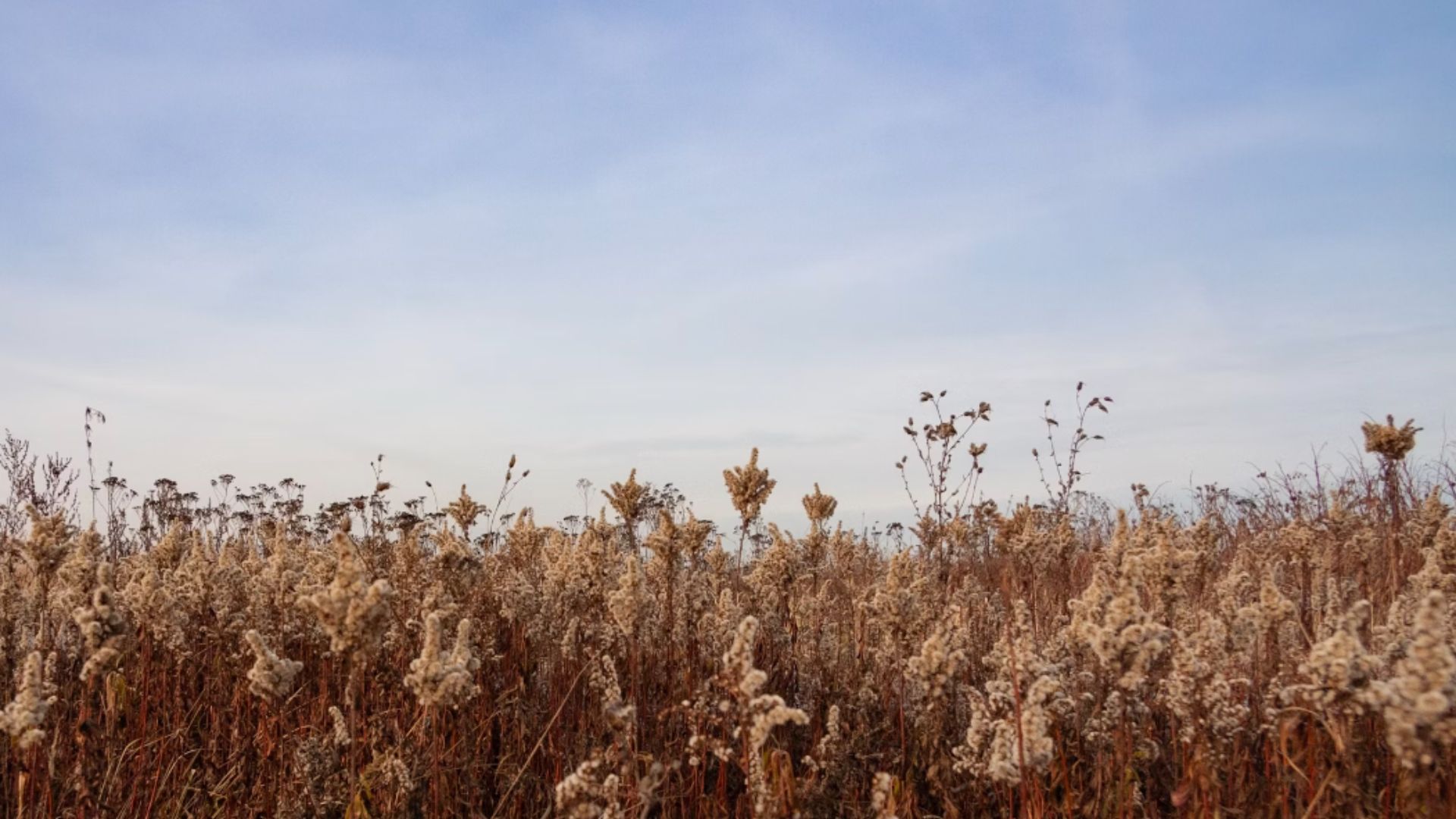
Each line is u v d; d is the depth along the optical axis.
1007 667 1.89
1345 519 2.90
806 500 3.20
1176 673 1.73
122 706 2.08
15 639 2.30
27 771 1.79
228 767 2.11
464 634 1.81
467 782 2.03
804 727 2.21
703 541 2.66
